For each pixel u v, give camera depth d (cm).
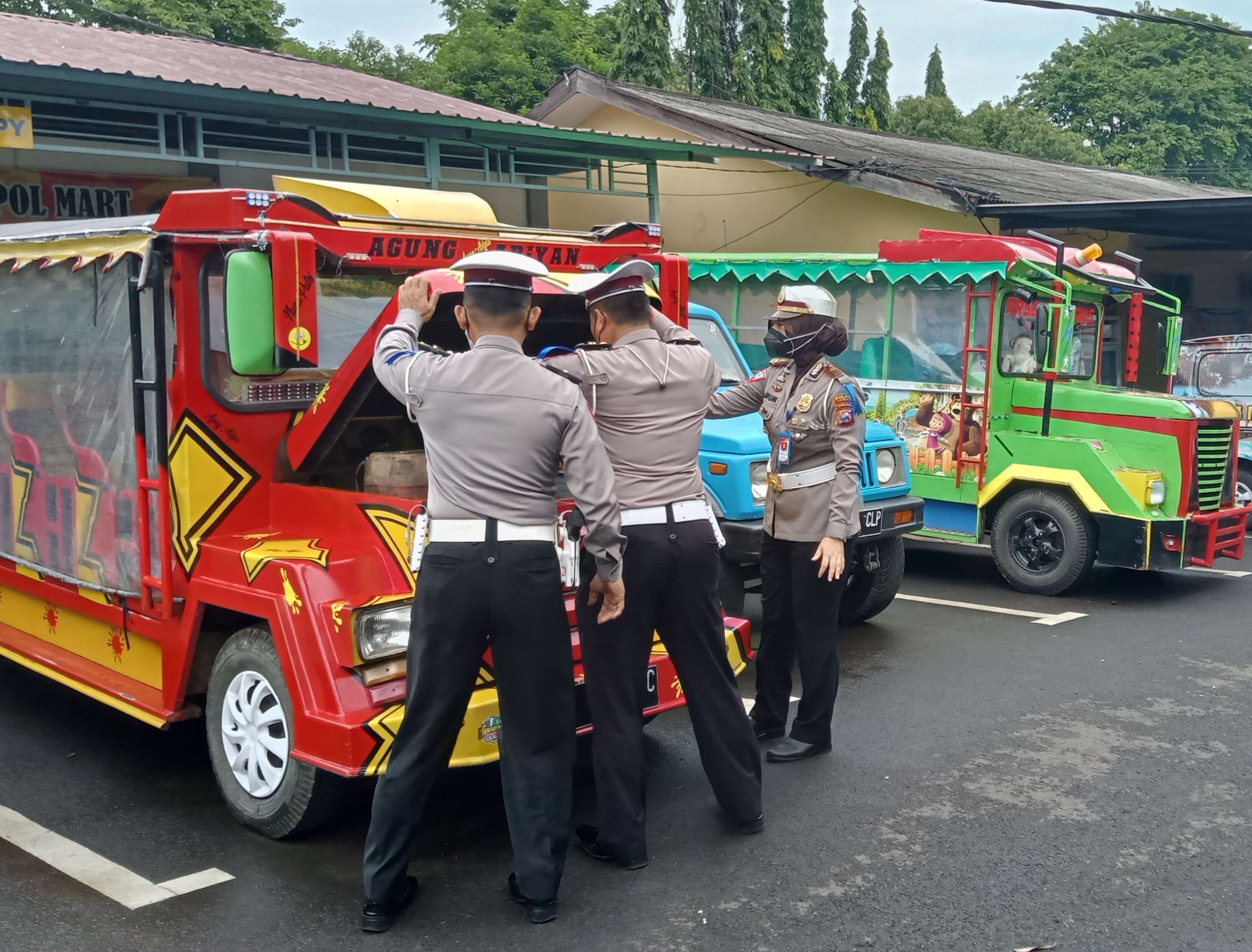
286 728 377
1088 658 638
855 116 4122
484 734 365
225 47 1404
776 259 925
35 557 477
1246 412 1054
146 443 413
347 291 432
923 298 858
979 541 851
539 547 329
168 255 397
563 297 449
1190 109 3684
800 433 447
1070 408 815
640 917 346
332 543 396
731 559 597
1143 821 414
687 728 524
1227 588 840
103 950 325
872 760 477
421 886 366
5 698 556
